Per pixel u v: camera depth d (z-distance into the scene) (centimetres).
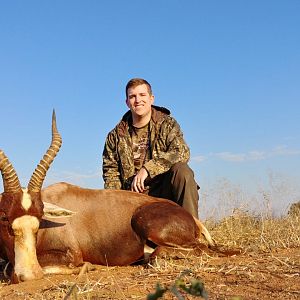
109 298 199
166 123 343
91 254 297
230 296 193
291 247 310
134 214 296
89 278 251
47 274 277
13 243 259
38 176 268
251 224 432
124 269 280
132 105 341
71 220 296
